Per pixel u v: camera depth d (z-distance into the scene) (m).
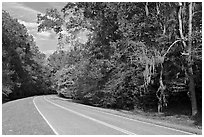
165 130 14.21
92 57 36.72
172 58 26.44
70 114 22.28
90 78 37.59
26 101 43.50
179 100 32.09
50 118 18.88
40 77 98.38
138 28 27.38
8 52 62.00
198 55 22.84
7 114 21.47
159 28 27.58
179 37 26.62
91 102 42.03
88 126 15.11
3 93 52.50
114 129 14.09
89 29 34.28
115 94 33.72
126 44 27.94
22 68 72.62
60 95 78.00
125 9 28.89
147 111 30.44
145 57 24.48
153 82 28.17
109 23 31.98
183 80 27.03
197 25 26.22
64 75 64.50
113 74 33.03
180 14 25.33
